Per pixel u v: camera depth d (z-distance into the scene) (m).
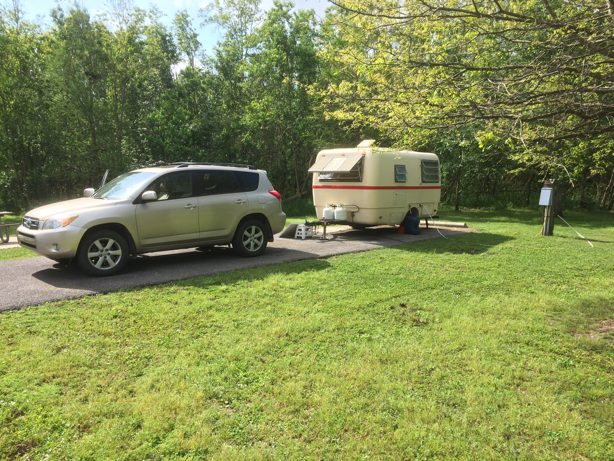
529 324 4.57
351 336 4.21
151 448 2.51
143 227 6.71
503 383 3.30
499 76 4.80
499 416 2.85
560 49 4.12
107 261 6.48
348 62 5.39
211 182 7.64
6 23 22.11
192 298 5.34
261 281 6.20
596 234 12.44
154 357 3.69
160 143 21.06
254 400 3.03
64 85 20.81
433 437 2.62
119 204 6.55
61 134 22.66
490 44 4.76
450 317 4.86
